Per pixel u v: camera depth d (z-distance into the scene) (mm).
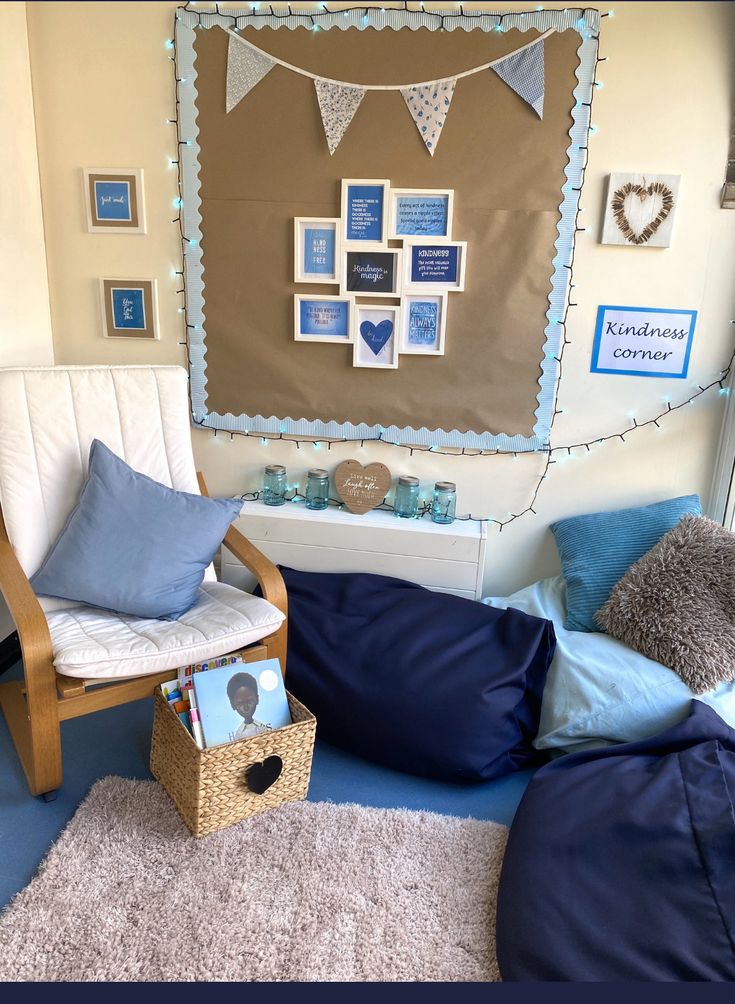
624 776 1768
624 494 2617
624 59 2281
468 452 2662
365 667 2158
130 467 2215
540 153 2367
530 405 2568
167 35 2469
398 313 2533
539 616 2422
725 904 1454
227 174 2527
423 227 2469
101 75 2523
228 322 2656
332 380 2648
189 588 2104
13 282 2496
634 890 1521
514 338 2514
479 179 2410
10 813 1849
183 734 1748
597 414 2562
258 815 1853
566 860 1596
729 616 2062
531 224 2418
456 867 1727
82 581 2033
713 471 2545
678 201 2354
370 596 2465
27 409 2166
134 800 1881
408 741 2012
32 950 1466
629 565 2377
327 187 2488
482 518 2713
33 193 2590
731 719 1982
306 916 1574
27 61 2514
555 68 2301
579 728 2029
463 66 2344
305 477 2781
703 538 2207
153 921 1544
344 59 2389
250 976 1433
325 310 2586
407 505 2658
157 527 2092
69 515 2180
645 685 2025
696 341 2453
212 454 2805
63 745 2121
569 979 1356
